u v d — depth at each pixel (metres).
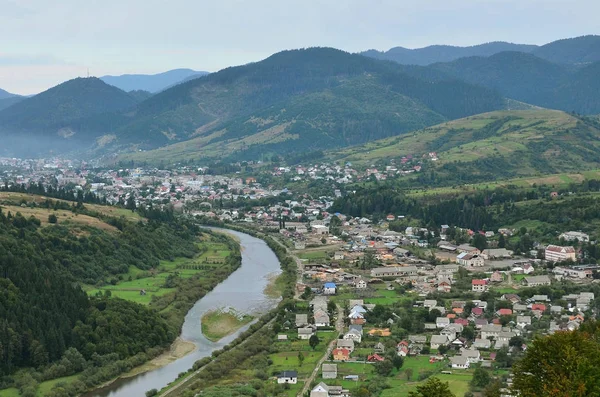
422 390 174.50
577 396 168.38
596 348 186.38
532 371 183.50
